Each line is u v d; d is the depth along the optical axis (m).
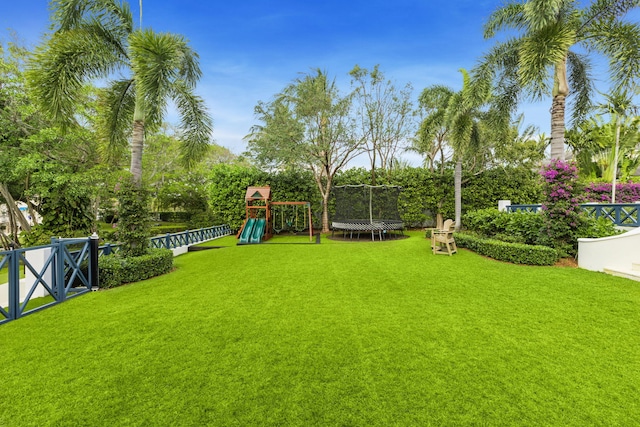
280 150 10.59
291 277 5.15
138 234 5.46
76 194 8.21
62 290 4.08
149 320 3.34
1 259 3.29
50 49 5.27
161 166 18.91
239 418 1.79
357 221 11.13
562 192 5.90
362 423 1.74
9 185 12.37
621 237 4.91
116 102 6.79
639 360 2.38
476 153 11.56
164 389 2.08
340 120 11.52
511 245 6.00
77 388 2.11
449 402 1.91
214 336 2.90
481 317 3.28
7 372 2.32
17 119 9.90
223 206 12.80
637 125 13.41
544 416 1.77
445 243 7.14
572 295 3.95
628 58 6.70
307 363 2.39
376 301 3.87
